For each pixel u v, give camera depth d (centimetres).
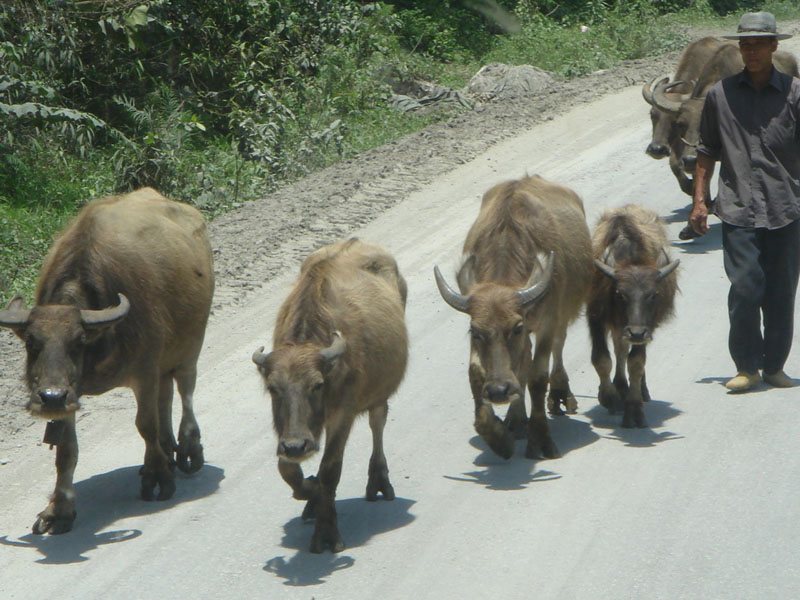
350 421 1858
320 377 1688
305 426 1662
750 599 1584
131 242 2081
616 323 2406
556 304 2261
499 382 1973
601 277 2456
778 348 2509
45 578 1752
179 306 2172
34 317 1833
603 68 8162
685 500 1942
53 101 4762
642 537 1803
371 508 1989
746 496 1944
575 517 1897
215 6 5859
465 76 8019
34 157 4709
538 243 2259
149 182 4562
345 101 6206
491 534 1847
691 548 1755
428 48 8444
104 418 2467
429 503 1997
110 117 5338
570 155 5094
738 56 3969
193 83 5812
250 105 5850
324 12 6644
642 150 5131
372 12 7525
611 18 9119
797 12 11275
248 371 2720
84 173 4744
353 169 4953
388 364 1973
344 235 3906
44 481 2139
